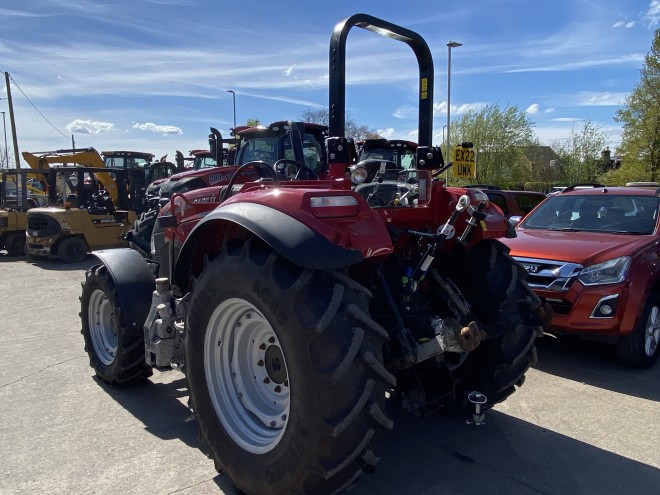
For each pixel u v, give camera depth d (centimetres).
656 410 397
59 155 1577
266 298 238
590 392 432
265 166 386
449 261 359
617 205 617
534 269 509
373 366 230
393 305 287
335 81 291
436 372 333
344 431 223
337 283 239
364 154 1088
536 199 1158
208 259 285
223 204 281
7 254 1402
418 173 327
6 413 384
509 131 3869
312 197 242
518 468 312
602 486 294
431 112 342
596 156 4203
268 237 234
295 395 231
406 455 326
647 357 492
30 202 1520
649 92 2558
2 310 733
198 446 336
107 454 324
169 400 409
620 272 475
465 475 304
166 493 282
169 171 1588
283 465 241
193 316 287
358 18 293
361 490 288
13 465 310
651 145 2583
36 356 516
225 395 287
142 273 409
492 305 336
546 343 573
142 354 402
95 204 1349
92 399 411
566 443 343
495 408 398
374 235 247
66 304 776
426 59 338
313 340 225
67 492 283
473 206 311
